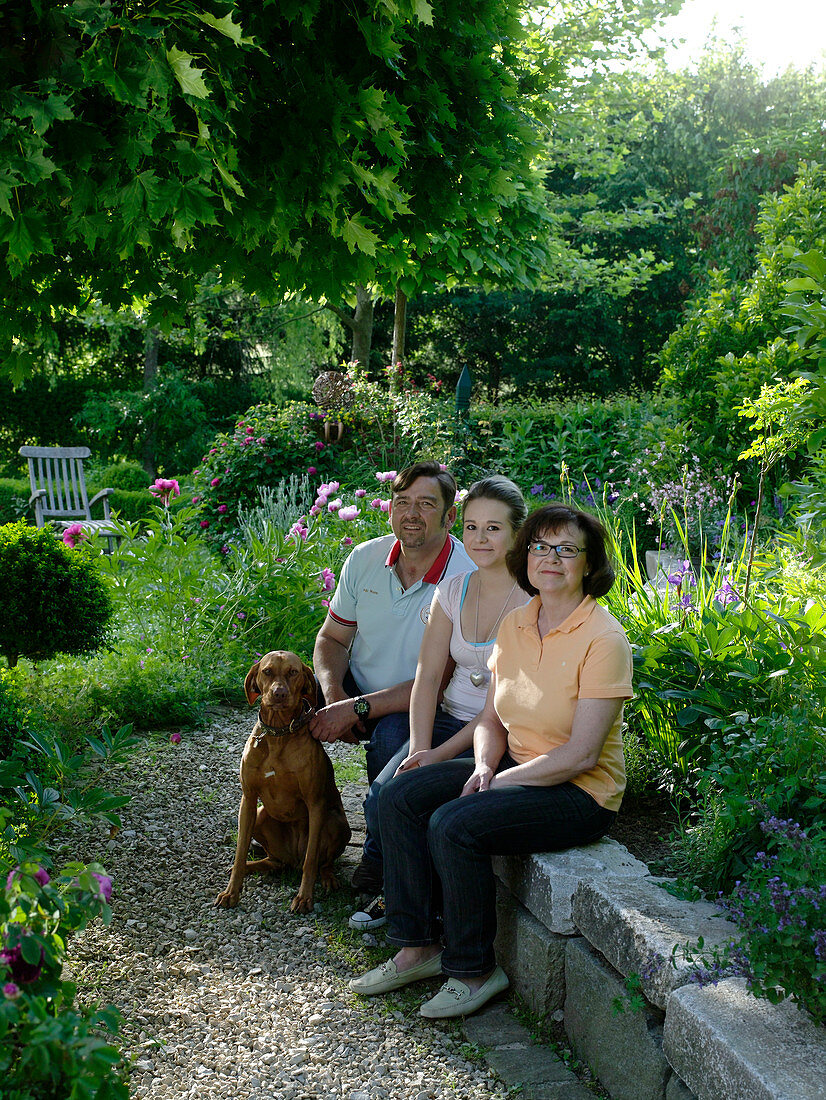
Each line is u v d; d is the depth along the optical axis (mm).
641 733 3371
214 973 2734
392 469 10188
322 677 3553
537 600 2762
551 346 23906
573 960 2414
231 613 5984
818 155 12492
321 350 19203
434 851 2539
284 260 3508
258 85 2842
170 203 2365
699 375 8531
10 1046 1442
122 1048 2307
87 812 2277
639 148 21344
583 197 15250
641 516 8602
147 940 2902
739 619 3217
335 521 7348
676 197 20984
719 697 2924
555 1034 2484
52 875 3189
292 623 6078
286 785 3150
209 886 3303
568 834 2592
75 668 5051
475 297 22141
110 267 3324
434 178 3486
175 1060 2301
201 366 22109
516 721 2719
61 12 2107
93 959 2762
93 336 20062
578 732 2525
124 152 2324
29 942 1485
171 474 20391
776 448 4125
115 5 2207
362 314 12031
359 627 3561
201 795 4094
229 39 2516
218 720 5184
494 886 2605
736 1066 1697
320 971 2770
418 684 3109
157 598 5996
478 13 3602
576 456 10406
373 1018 2539
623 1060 2160
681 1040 1886
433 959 2688
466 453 11109
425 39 3357
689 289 21547
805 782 2367
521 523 3021
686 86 18766
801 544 4363
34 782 2271
